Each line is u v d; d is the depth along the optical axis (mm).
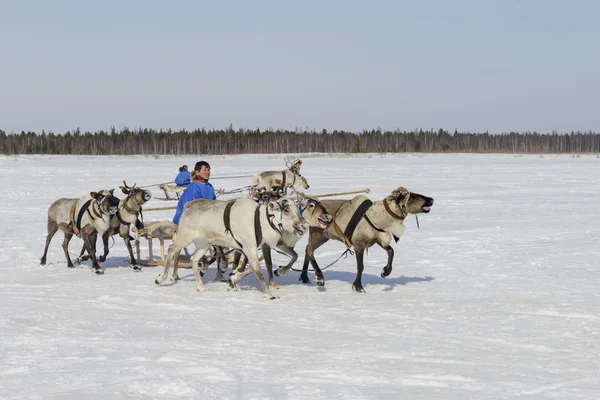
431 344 7586
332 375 6422
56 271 13352
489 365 6766
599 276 11828
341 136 124938
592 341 7652
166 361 6836
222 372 6477
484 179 35969
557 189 29484
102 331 8188
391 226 10867
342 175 39969
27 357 6941
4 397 5742
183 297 10602
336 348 7422
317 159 65938
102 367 6594
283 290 11227
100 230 13062
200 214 11156
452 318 8859
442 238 16969
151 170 44594
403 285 11453
